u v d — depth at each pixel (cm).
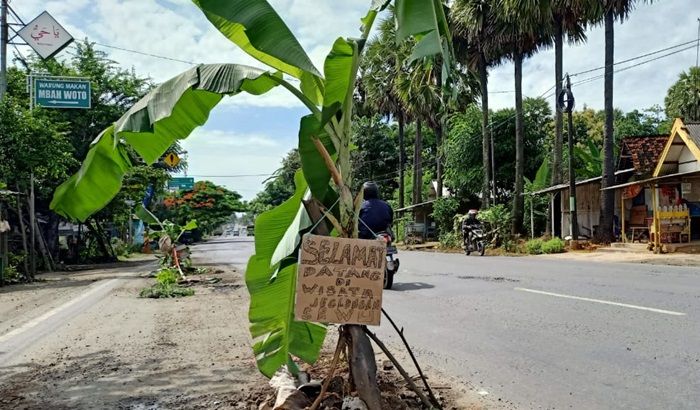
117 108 2427
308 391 402
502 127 3128
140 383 478
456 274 1255
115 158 429
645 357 509
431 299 895
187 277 1440
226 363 535
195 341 642
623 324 640
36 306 1030
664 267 1319
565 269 1302
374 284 331
